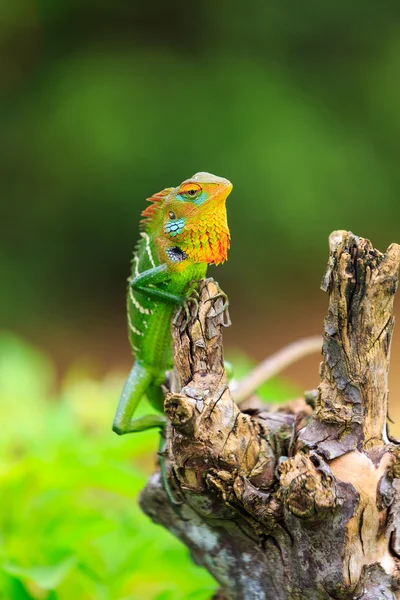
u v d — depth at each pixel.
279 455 3.70
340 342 3.48
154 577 4.96
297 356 5.18
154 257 4.60
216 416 3.58
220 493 3.56
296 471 3.29
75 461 5.02
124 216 18.31
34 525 4.94
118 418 4.81
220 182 4.38
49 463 5.04
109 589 4.54
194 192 4.38
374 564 3.37
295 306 18.94
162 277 4.52
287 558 3.54
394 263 3.42
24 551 4.71
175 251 4.51
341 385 3.50
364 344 3.46
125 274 19.20
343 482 3.34
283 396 6.76
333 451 3.43
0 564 4.37
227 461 3.56
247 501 3.47
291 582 3.54
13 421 6.36
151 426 4.85
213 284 3.81
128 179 17.69
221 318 3.76
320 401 3.55
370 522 3.35
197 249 4.46
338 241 3.55
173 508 3.97
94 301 18.98
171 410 3.46
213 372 3.70
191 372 3.72
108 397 6.90
